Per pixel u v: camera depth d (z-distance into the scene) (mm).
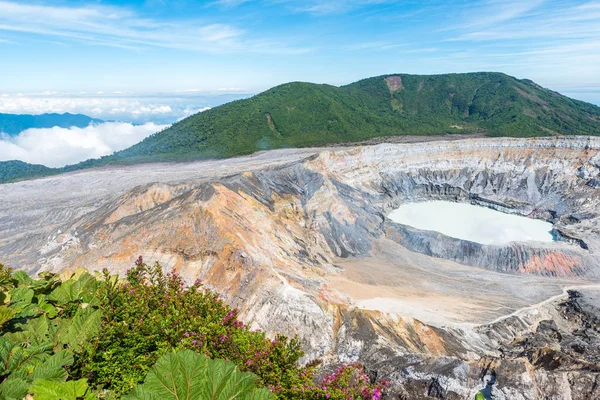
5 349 11242
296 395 14641
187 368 9477
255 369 14734
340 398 15031
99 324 13992
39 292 16656
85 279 16797
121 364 13289
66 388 10195
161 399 9086
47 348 12320
